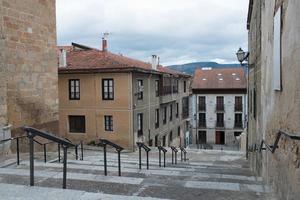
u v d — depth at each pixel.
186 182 5.71
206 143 45.41
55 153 11.30
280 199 4.83
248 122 16.59
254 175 9.24
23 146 10.75
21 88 10.64
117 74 22.91
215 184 5.59
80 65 23.67
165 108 31.39
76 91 23.86
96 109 23.45
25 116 10.84
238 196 4.89
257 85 10.55
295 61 4.17
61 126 24.14
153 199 3.94
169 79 31.80
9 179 5.43
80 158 11.62
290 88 4.48
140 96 24.47
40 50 11.49
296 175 3.99
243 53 14.84
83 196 3.99
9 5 10.05
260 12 9.55
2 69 8.75
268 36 7.32
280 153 5.11
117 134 23.11
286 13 4.77
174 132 34.56
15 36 10.32
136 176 6.36
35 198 3.90
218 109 44.78
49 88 12.02
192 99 45.59
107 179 5.66
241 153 21.42
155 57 29.30
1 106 8.68
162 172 7.06
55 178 5.62
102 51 26.30
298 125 3.99
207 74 47.16
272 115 6.48
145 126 25.58
